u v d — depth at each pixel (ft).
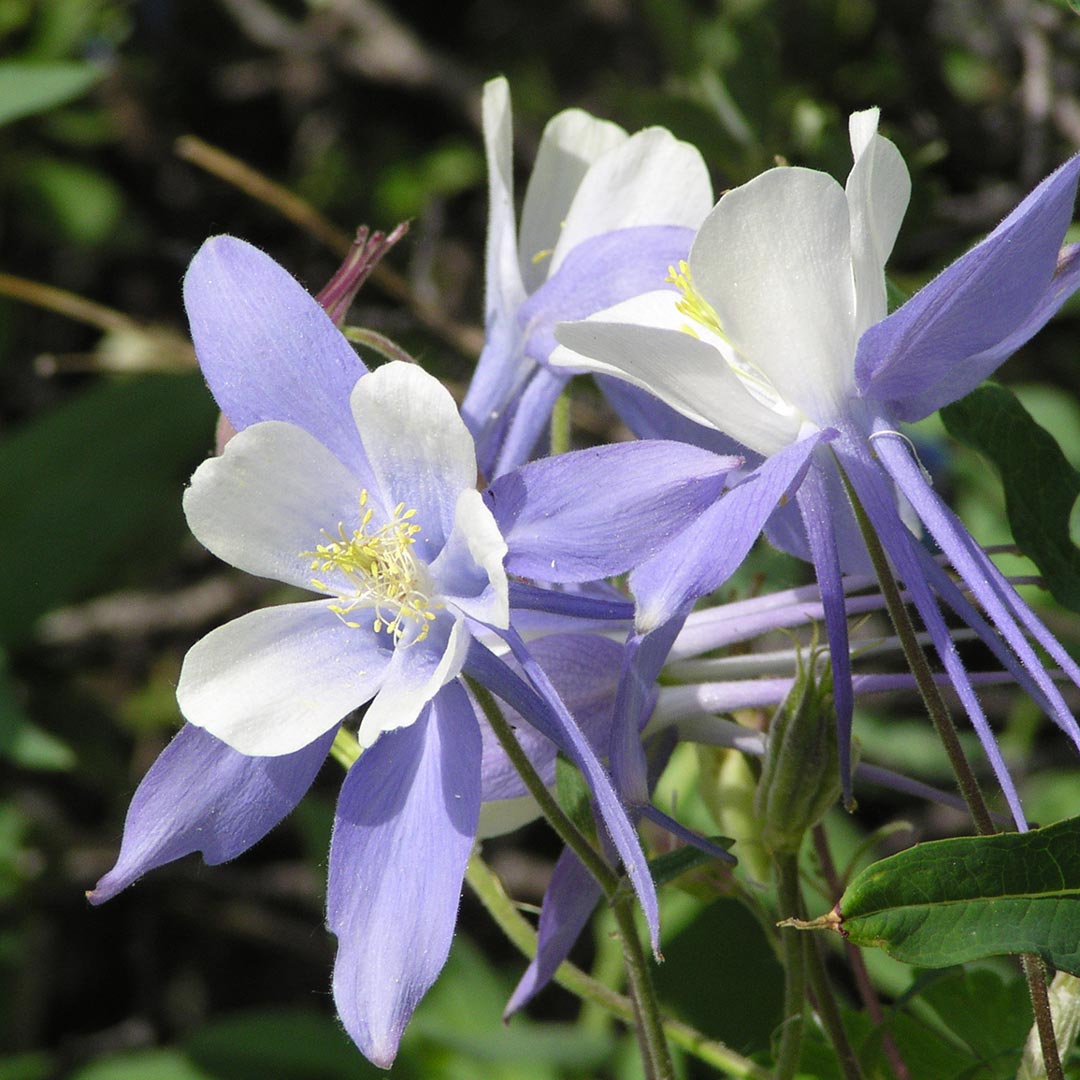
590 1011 1.96
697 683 1.52
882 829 1.61
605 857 1.49
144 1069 2.09
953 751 1.43
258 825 1.45
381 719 1.43
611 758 1.44
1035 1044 1.49
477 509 1.42
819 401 1.44
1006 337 1.43
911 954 1.42
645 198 1.57
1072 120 2.24
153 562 2.92
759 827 1.50
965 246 2.17
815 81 2.43
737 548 1.40
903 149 1.86
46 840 2.94
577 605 1.45
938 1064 1.62
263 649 1.46
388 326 2.42
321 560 1.46
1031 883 1.41
